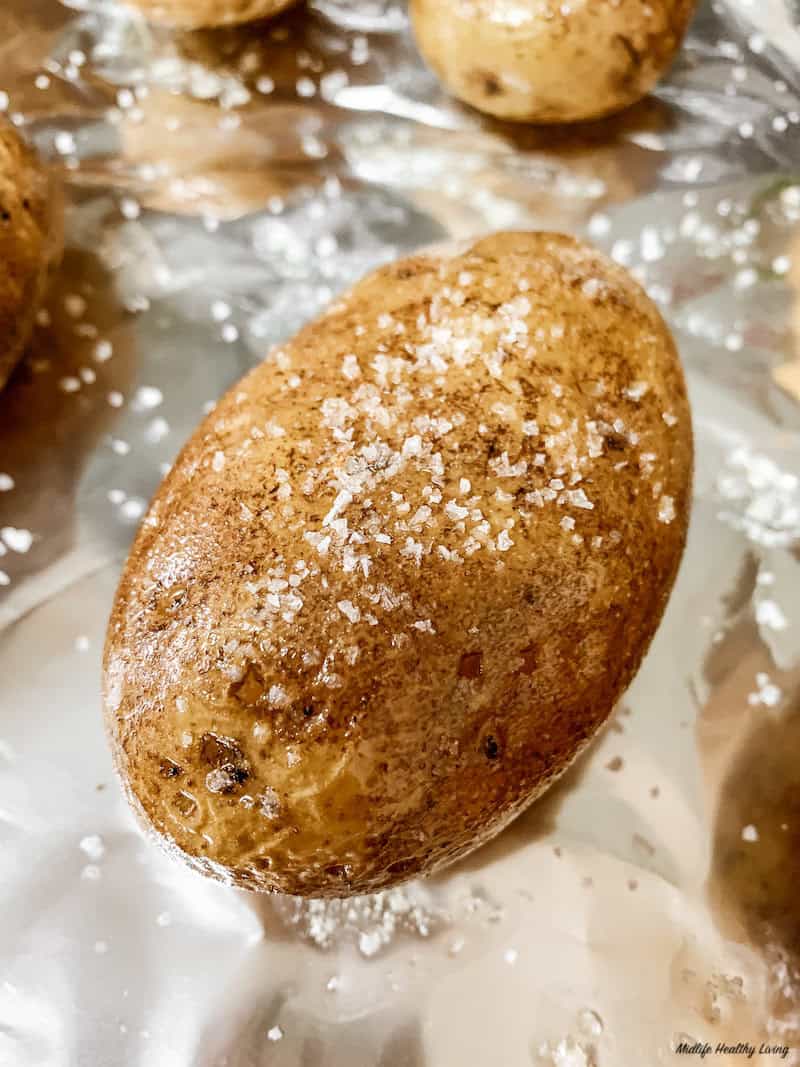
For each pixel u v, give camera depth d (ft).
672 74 0.65
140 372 0.59
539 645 0.37
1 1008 0.44
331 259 0.62
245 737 0.35
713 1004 0.44
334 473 0.37
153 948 0.46
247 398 0.42
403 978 0.45
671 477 0.41
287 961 0.45
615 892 0.47
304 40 0.67
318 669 0.35
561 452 0.38
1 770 0.49
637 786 0.49
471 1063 0.44
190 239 0.62
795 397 0.58
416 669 0.35
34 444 0.56
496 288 0.42
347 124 0.65
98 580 0.53
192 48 0.66
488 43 0.56
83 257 0.61
